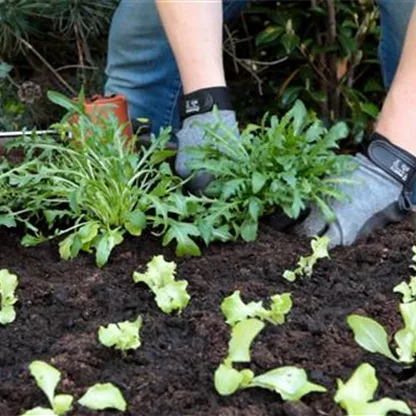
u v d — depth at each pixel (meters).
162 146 2.04
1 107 3.21
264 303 1.68
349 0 3.30
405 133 1.99
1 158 2.26
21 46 3.33
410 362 1.44
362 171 2.01
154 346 1.51
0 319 1.62
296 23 3.26
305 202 1.99
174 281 1.73
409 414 1.28
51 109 3.32
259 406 1.34
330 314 1.62
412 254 1.89
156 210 1.92
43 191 2.03
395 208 2.01
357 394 1.30
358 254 1.88
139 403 1.35
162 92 2.66
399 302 1.67
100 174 1.96
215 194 2.02
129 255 1.90
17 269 1.86
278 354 1.48
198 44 2.06
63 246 1.89
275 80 3.46
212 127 1.98
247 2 2.60
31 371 1.33
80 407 1.33
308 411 1.32
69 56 3.54
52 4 3.13
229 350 1.43
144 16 2.50
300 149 2.00
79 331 1.59
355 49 3.17
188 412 1.32
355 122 3.21
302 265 1.79
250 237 1.95
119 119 2.30
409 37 1.96
